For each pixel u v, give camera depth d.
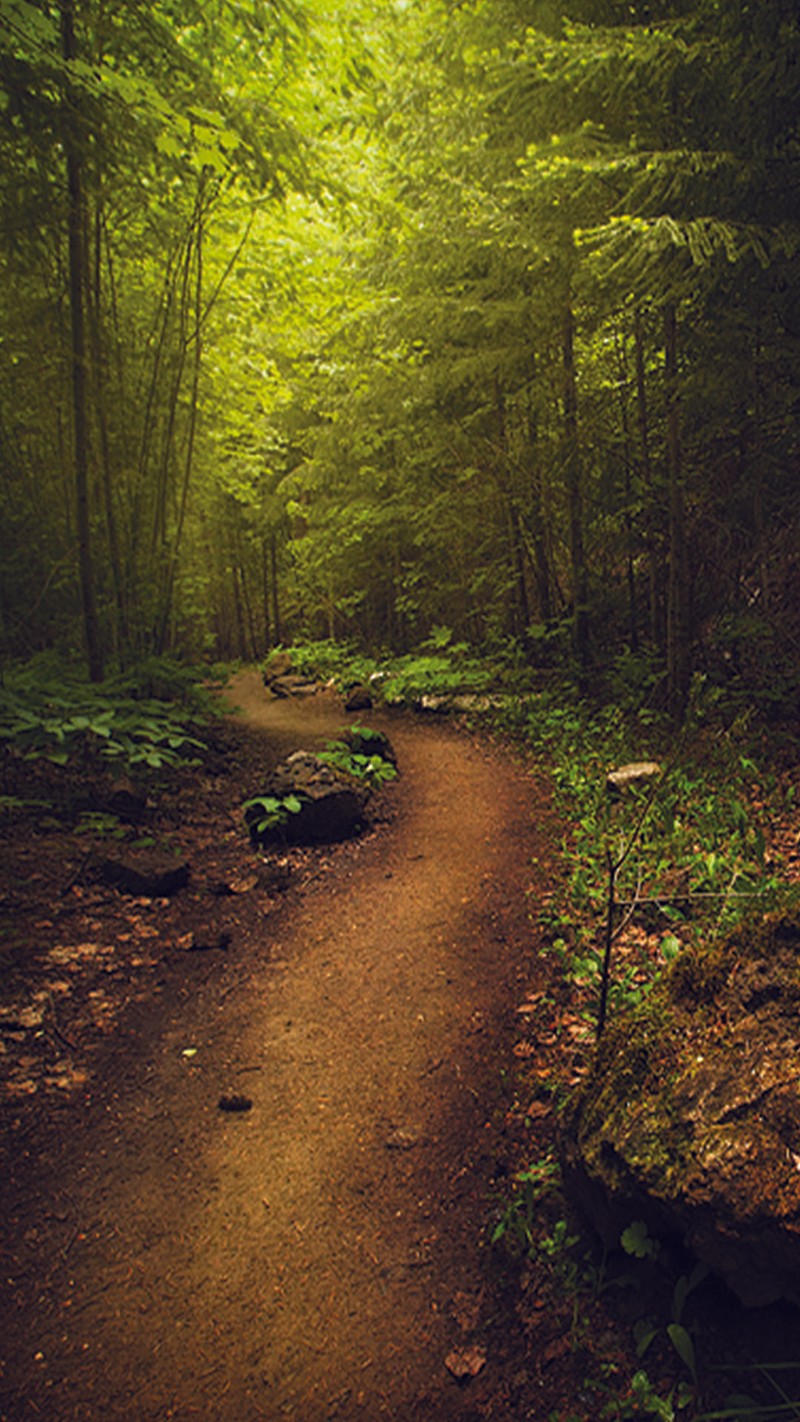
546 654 11.82
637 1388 1.87
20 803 5.50
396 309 10.09
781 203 5.90
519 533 11.83
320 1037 3.65
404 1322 2.23
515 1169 2.73
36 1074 3.35
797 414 7.30
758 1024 2.23
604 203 7.36
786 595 7.80
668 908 3.94
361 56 7.30
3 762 6.54
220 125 4.82
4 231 6.55
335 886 5.45
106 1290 2.37
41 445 9.14
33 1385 2.09
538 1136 2.86
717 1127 2.04
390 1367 2.11
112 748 5.93
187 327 9.80
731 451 8.20
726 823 5.11
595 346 10.70
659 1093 2.23
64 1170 2.85
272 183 7.15
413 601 15.12
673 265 5.90
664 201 5.89
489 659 12.62
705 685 7.99
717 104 6.03
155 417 9.41
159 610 9.41
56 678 7.43
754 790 5.76
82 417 7.39
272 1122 3.09
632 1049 2.39
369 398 12.54
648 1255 2.04
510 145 8.12
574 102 7.02
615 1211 2.15
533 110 7.12
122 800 6.39
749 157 5.85
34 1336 2.22
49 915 4.65
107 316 8.80
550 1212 2.48
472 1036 3.54
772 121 5.62
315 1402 2.03
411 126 8.45
